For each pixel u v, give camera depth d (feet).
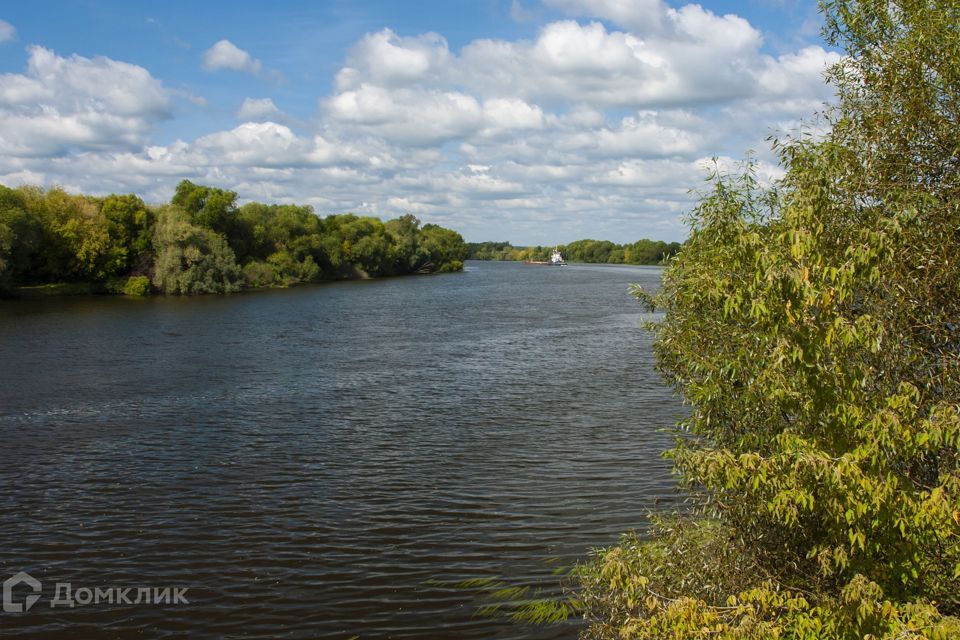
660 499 54.80
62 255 264.93
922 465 26.07
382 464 64.08
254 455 66.85
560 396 92.79
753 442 26.91
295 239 382.83
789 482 23.07
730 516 29.71
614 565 27.71
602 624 34.14
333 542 47.93
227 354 127.65
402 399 91.09
